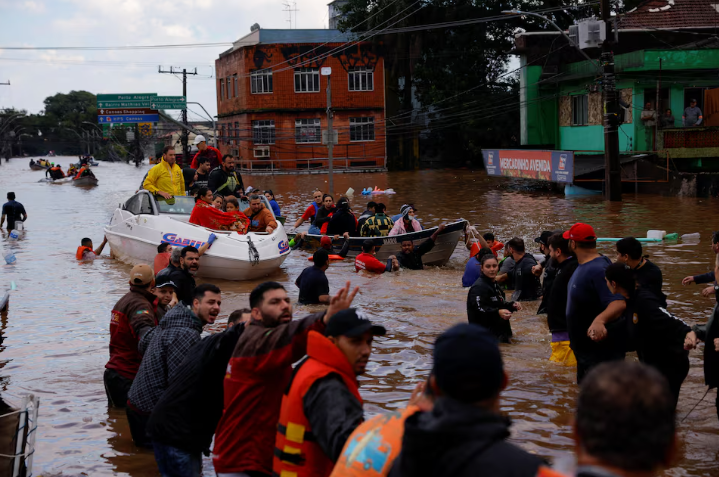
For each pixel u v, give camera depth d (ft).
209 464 17.92
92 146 504.84
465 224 45.62
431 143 177.68
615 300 18.98
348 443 9.58
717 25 103.55
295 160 161.79
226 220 45.37
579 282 19.81
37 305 36.35
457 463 7.32
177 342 17.10
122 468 17.43
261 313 13.34
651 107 95.25
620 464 5.99
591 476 6.06
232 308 35.45
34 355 27.40
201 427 14.83
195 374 14.65
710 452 17.28
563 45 116.78
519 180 119.75
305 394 10.93
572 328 20.17
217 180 51.24
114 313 21.04
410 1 149.89
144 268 20.89
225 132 179.01
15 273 45.75
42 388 23.50
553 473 6.57
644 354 18.98
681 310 31.17
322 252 33.68
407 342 27.71
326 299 33.37
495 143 161.58
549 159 95.04
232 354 13.25
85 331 31.09
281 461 11.30
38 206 96.94
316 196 59.31
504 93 156.97
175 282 23.65
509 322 28.53
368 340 11.33
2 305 33.58
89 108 577.84
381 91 163.12
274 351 12.44
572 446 17.52
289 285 41.32
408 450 7.67
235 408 13.03
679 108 97.14
